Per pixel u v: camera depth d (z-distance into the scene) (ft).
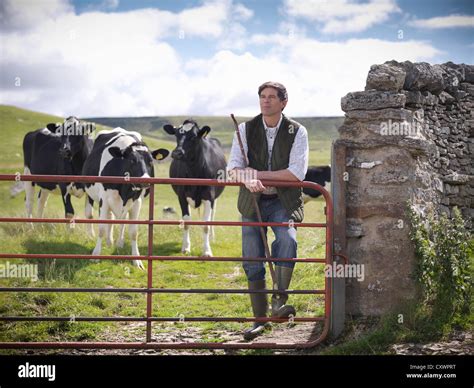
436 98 25.58
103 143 36.60
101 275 28.02
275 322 19.52
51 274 26.81
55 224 38.68
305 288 24.49
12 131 201.67
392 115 18.92
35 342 17.51
